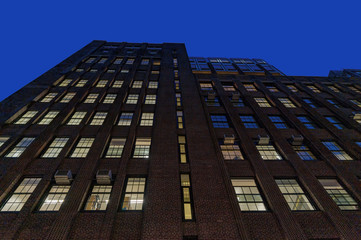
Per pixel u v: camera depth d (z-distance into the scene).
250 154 14.03
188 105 20.12
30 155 12.89
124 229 9.16
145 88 23.44
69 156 13.52
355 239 8.86
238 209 10.01
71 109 18.33
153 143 14.48
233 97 22.44
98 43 39.38
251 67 37.09
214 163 13.11
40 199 10.47
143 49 37.88
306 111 20.78
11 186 10.94
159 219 9.40
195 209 10.05
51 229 8.69
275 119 19.81
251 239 8.97
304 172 12.68
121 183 11.27
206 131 16.34
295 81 27.92
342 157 14.81
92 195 10.95
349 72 35.47
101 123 17.30
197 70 34.72
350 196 11.66
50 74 25.22
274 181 11.89
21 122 16.77
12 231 8.62
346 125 18.88
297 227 9.23
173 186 11.20
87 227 9.06
